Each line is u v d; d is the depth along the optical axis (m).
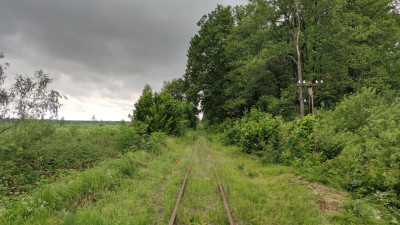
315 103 23.12
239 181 7.77
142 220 4.70
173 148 15.66
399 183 5.73
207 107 36.34
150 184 7.45
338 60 22.50
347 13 21.08
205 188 7.00
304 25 23.47
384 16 24.62
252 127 13.94
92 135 18.56
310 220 4.86
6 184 7.04
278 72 27.41
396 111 9.70
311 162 9.26
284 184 7.41
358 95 11.62
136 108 21.92
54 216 5.00
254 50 26.34
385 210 5.32
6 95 9.10
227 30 33.34
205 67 34.09
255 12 24.12
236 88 28.45
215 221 4.88
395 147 6.55
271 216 5.07
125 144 14.00
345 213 5.27
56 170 9.02
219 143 19.53
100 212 5.21
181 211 5.27
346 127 11.12
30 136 9.55
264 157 11.27
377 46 22.28
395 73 21.73
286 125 13.20
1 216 4.56
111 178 7.45
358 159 7.46
